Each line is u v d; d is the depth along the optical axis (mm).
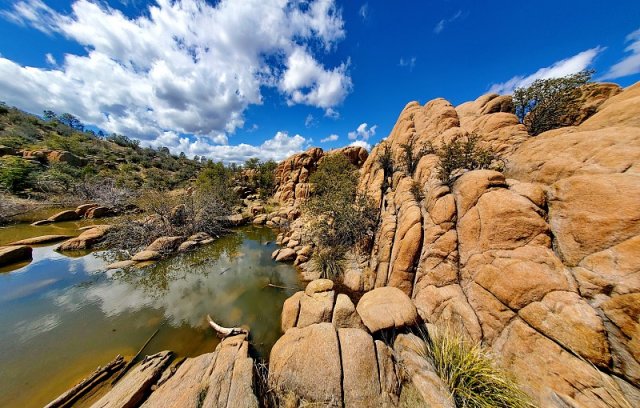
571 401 3979
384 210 12125
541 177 6996
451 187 8570
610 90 10633
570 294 4746
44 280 10195
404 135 16828
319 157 33719
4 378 5578
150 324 7742
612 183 4871
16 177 22312
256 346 6816
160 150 100062
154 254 12766
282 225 21781
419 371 4766
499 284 5734
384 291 6914
